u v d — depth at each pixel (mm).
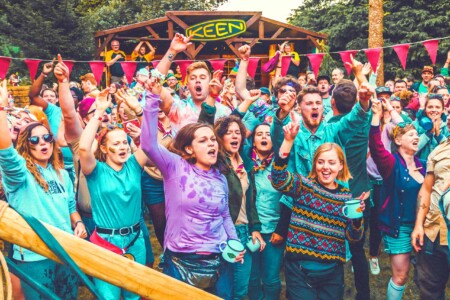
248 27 14312
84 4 25359
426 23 21094
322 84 6918
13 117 4070
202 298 1614
